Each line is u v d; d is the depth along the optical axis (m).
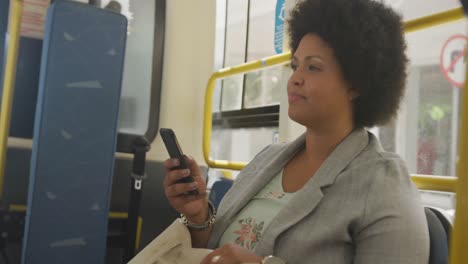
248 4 2.78
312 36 1.00
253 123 2.77
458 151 0.49
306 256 0.90
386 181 0.87
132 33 2.63
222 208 1.17
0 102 2.21
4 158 2.01
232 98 3.03
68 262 1.82
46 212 1.79
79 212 1.85
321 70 0.97
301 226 0.91
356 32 0.95
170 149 1.09
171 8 2.77
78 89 1.86
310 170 1.04
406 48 1.04
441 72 1.70
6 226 1.95
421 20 1.24
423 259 0.81
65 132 1.83
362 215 0.85
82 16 1.87
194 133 2.80
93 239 1.88
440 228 0.92
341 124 1.00
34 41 2.35
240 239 1.03
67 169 1.83
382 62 0.98
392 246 0.81
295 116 0.99
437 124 1.71
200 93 2.83
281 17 2.38
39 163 1.79
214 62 2.91
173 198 1.09
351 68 0.96
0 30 2.21
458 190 0.49
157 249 1.02
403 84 1.04
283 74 1.93
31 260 1.76
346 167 0.94
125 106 2.60
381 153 0.94
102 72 1.91
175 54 2.77
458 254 0.48
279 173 1.12
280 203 1.02
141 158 2.15
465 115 0.48
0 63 2.21
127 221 2.18
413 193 0.88
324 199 0.92
